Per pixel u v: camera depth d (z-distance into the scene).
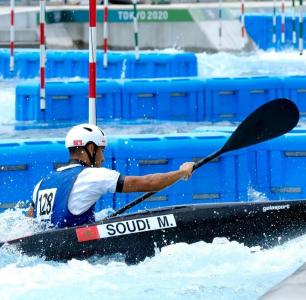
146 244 19.61
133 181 19.62
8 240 19.44
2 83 53.75
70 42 74.19
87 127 20.22
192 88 41.81
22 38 72.75
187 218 19.97
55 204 19.72
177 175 20.02
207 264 18.84
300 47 67.00
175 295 16.69
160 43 75.31
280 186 27.84
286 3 80.06
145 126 40.09
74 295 16.78
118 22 75.00
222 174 27.16
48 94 41.44
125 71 53.47
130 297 16.58
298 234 20.25
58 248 19.25
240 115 41.94
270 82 41.81
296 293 14.16
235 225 20.08
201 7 75.38
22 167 26.34
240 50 73.88
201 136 27.53
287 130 21.55
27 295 16.83
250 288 17.06
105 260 19.33
